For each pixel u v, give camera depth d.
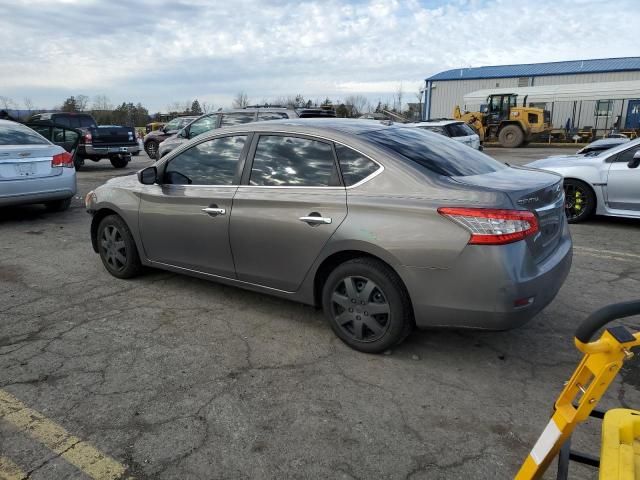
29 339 3.88
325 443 2.69
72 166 8.43
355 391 3.16
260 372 3.39
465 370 3.41
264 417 2.90
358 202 3.42
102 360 3.55
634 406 3.01
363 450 2.63
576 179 7.68
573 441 2.70
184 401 3.06
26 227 7.68
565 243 3.71
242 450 2.63
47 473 2.48
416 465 2.53
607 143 11.70
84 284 5.07
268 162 3.95
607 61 43.91
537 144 30.41
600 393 1.55
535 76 42.47
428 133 4.24
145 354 3.64
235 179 4.10
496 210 3.01
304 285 3.79
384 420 2.88
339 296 3.63
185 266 4.55
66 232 7.34
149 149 21.00
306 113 12.41
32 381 3.28
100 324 4.14
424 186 3.27
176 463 2.54
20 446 2.67
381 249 3.29
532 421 2.87
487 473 2.47
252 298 4.66
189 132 12.59
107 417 2.91
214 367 3.46
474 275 3.05
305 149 3.79
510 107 29.42
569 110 34.34
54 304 4.56
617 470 1.48
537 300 3.18
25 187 7.62
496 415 2.93
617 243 6.61
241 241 4.02
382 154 3.47
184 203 4.36
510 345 3.75
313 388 3.20
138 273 5.15
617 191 7.39
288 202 3.72
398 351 3.65
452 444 2.68
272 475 2.46
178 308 4.45
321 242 3.57
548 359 3.55
